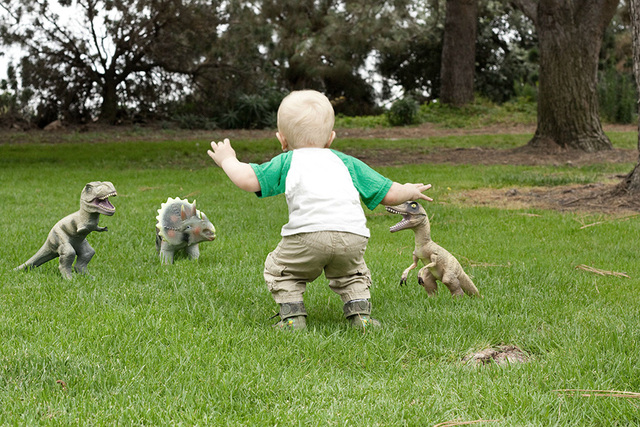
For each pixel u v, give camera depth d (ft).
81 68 89.81
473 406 9.10
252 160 53.62
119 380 9.69
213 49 85.10
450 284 14.34
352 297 12.32
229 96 94.99
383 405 9.06
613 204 28.27
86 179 38.88
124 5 84.12
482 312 13.30
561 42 51.52
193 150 59.06
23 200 30.17
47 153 55.88
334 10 105.60
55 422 8.36
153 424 8.52
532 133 78.02
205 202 30.19
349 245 11.61
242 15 82.02
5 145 65.26
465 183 36.01
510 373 10.17
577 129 52.06
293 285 12.24
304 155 12.08
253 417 8.69
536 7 52.95
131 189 34.73
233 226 24.36
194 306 13.53
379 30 96.63
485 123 90.02
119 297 14.34
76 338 11.43
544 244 21.40
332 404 9.11
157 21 86.53
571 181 35.24
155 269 17.30
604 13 50.72
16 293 14.47
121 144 65.16
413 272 17.49
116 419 8.55
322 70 108.17
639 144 28.66
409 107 90.02
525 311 13.56
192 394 9.27
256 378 9.81
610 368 10.37
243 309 13.55
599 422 8.82
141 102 95.14
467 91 98.94
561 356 10.79
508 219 25.96
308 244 11.55
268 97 97.71
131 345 11.17
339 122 93.45
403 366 10.72
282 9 99.60
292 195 11.78
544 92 52.85
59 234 16.02
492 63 123.34
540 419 8.75
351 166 12.34
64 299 13.97
